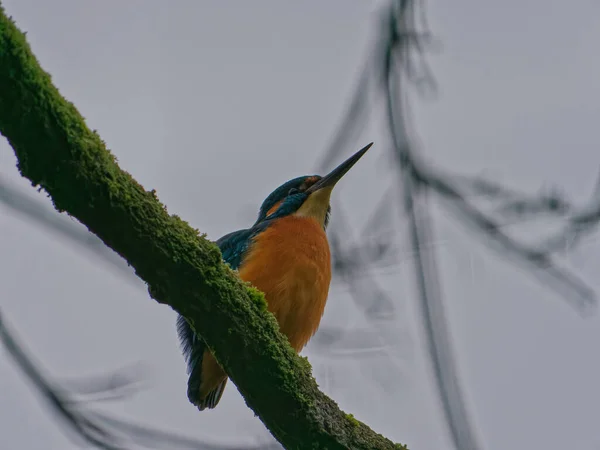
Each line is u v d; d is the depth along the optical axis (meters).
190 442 11.23
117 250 6.47
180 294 6.74
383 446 7.63
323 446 7.41
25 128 5.67
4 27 5.43
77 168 5.93
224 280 6.88
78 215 6.20
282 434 7.45
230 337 6.98
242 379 7.21
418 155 9.90
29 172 5.93
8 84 5.50
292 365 7.26
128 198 6.25
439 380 9.18
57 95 5.79
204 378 11.03
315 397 7.44
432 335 9.31
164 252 6.49
